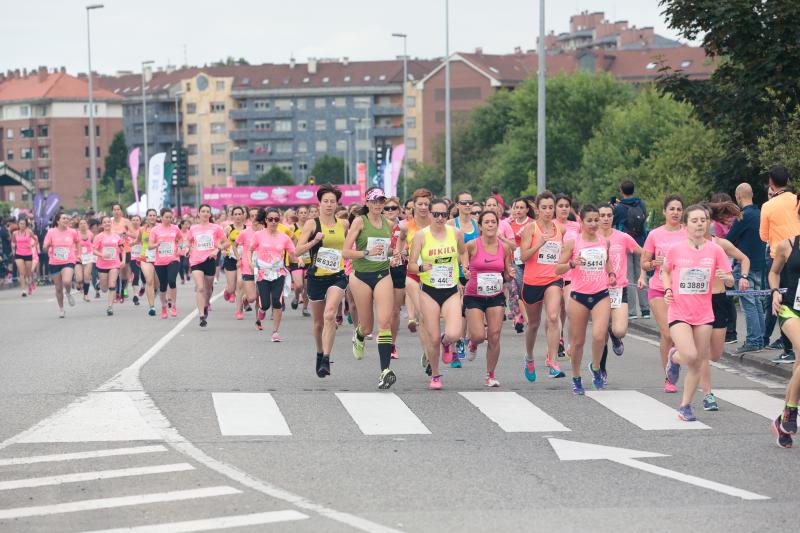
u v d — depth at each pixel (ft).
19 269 167.94
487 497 39.63
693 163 240.12
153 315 119.96
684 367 75.56
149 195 239.50
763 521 36.35
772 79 126.11
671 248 56.70
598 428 53.36
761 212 73.67
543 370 74.13
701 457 46.70
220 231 110.01
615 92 455.22
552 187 453.58
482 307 65.92
